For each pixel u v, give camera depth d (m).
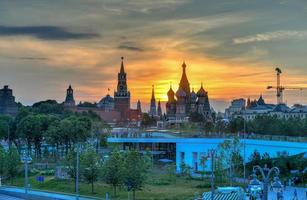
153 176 183.50
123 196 135.88
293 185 155.25
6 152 186.88
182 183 166.12
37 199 132.75
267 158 187.12
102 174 140.00
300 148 180.12
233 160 176.50
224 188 120.00
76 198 124.00
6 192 146.12
